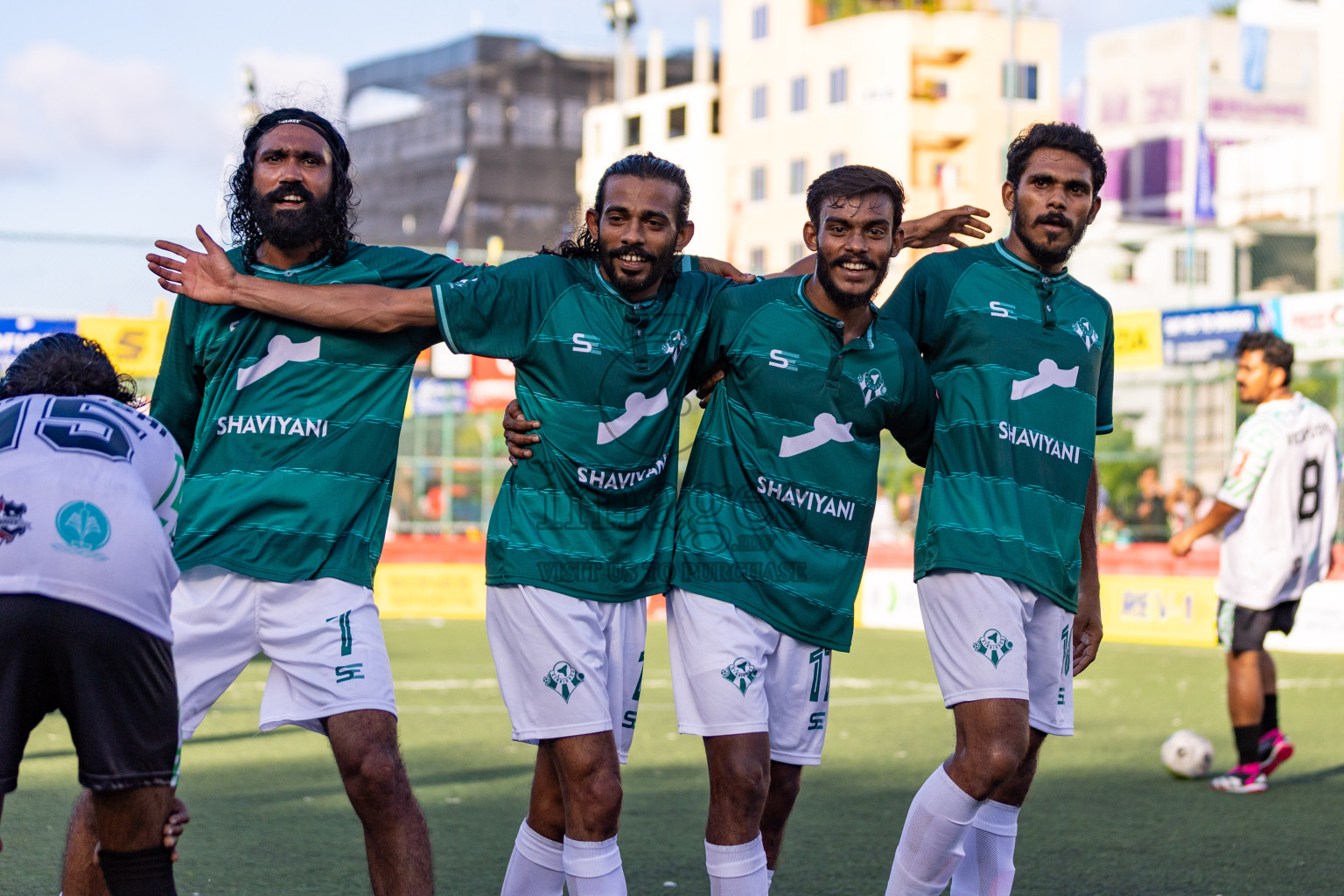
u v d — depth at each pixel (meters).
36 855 4.82
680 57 58.47
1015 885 4.54
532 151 61.38
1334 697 9.77
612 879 3.55
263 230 3.60
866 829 5.41
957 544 3.66
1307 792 6.23
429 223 62.59
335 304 3.53
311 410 3.57
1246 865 4.81
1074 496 3.82
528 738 3.62
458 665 12.10
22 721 2.98
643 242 3.54
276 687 3.57
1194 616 14.30
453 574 18.30
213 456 3.58
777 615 3.67
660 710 9.31
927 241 4.16
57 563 2.95
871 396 3.72
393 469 3.69
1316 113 49.97
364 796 3.44
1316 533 6.45
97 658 2.98
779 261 46.84
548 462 3.61
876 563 16.64
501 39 61.62
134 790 3.09
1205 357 14.22
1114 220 35.59
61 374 3.26
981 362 3.76
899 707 9.30
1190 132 46.34
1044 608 3.83
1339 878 4.62
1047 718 3.88
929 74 44.19
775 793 3.86
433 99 62.62
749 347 3.71
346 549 3.58
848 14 45.81
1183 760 6.49
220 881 4.52
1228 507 6.39
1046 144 3.78
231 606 3.51
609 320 3.62
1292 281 34.00
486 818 5.57
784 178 46.69
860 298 3.62
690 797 6.07
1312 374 17.08
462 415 20.38
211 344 3.59
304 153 3.60
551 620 3.56
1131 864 4.82
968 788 3.59
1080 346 3.83
